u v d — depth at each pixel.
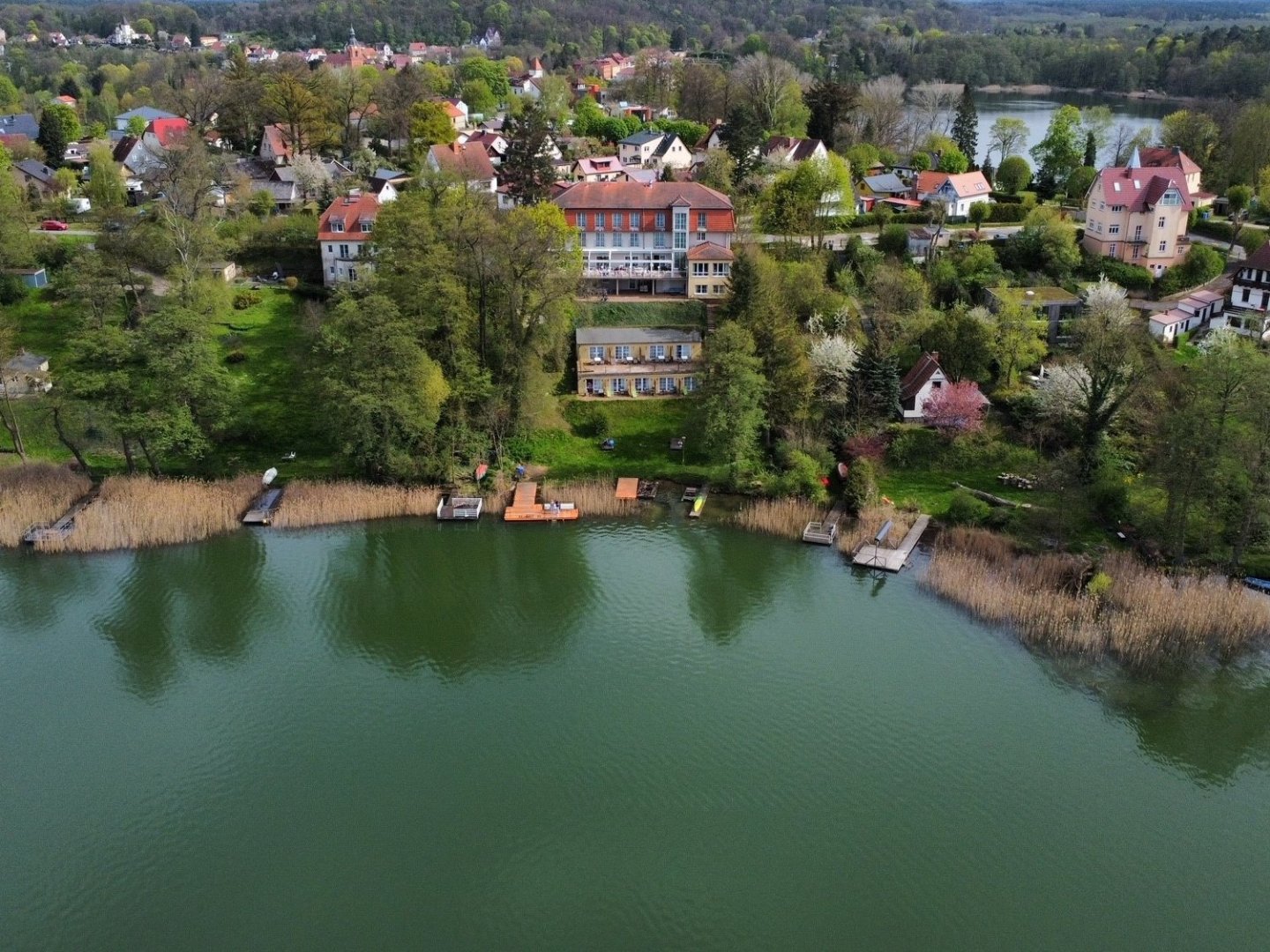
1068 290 115.75
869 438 92.50
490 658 68.88
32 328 108.94
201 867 51.41
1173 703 62.69
